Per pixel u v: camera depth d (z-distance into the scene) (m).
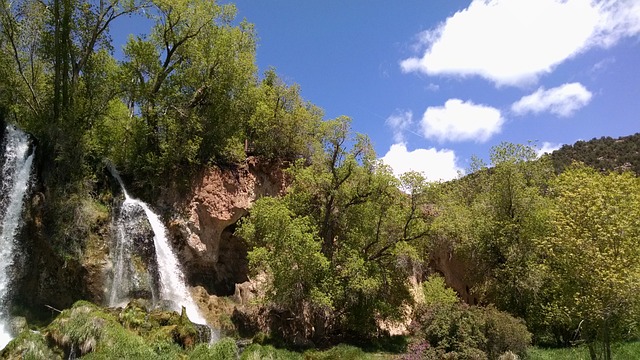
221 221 28.81
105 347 16.33
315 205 27.48
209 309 26.83
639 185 23.20
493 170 34.94
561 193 21.16
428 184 27.33
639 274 16.95
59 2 28.75
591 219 18.14
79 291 23.31
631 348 23.84
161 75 31.25
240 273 30.62
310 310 26.58
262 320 26.69
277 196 31.08
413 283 33.06
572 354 23.50
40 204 24.09
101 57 31.33
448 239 34.91
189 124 29.52
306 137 32.72
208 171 29.11
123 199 26.98
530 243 30.89
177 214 27.98
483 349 20.55
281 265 23.94
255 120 31.83
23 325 21.25
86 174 25.75
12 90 29.17
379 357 23.00
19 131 26.72
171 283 26.92
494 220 33.66
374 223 27.59
